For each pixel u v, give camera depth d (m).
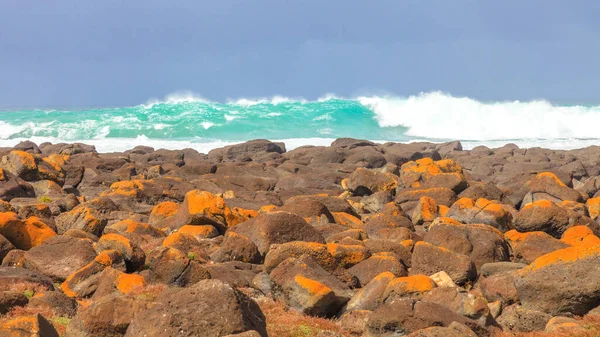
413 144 85.88
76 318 19.30
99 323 18.94
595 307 23.50
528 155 78.31
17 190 46.53
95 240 31.55
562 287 23.58
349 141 85.06
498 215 36.09
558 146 100.56
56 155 58.25
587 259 23.61
